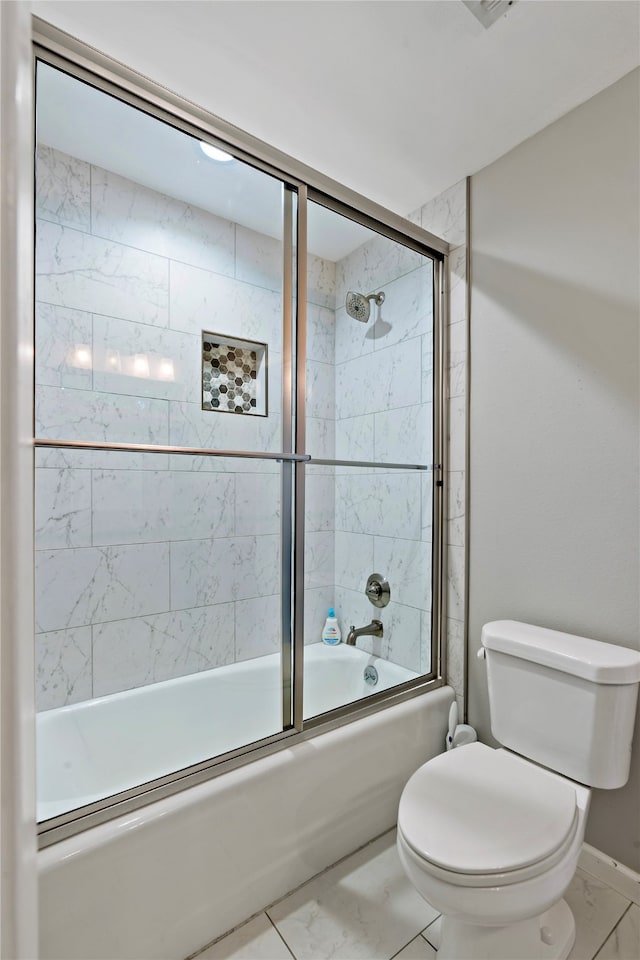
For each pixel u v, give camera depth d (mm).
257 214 1746
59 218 1581
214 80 1515
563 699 1443
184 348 1840
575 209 1621
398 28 1328
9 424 255
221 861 1314
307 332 1892
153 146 1538
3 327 256
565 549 1648
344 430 2033
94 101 1317
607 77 1495
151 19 1306
